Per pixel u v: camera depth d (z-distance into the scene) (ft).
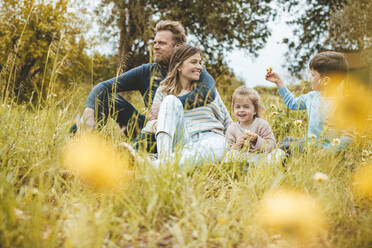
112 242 3.51
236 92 7.79
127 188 4.66
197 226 3.92
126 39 28.37
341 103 6.65
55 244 3.38
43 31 18.90
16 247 3.30
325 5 32.17
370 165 6.16
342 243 3.84
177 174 4.80
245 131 7.20
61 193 4.68
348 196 4.95
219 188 5.69
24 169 5.15
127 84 8.65
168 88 7.71
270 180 5.29
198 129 7.14
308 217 4.08
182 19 32.68
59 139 5.21
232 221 4.08
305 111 11.10
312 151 6.09
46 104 6.01
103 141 5.64
